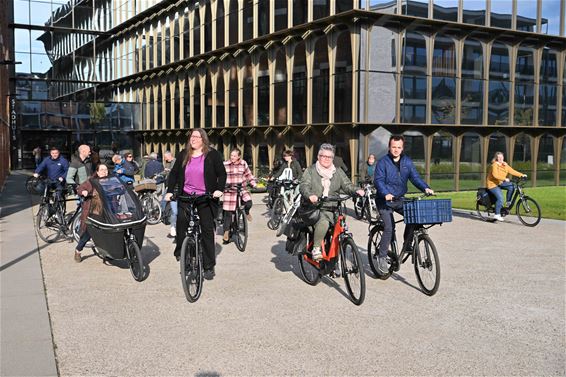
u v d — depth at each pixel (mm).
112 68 41594
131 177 16938
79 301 6629
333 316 6027
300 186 6883
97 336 5387
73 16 40250
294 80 24828
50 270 8344
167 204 13398
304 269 7625
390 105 22375
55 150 11438
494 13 24500
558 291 7137
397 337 5348
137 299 6723
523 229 12734
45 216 11133
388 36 22188
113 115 40156
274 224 12742
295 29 23859
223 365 4652
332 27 22344
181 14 33844
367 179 14820
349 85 21938
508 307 6398
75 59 40500
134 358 4820
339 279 7797
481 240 11180
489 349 5039
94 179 8109
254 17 26859
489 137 25234
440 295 6914
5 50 31031
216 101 30859
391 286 7383
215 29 30359
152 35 37469
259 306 6414
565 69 27328
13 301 6539
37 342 5152
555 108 27219
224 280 7727
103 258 8812
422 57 23016
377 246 7719
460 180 24500
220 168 7258
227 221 10484
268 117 26734
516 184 13750
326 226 6793
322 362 4715
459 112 24141
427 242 6926
